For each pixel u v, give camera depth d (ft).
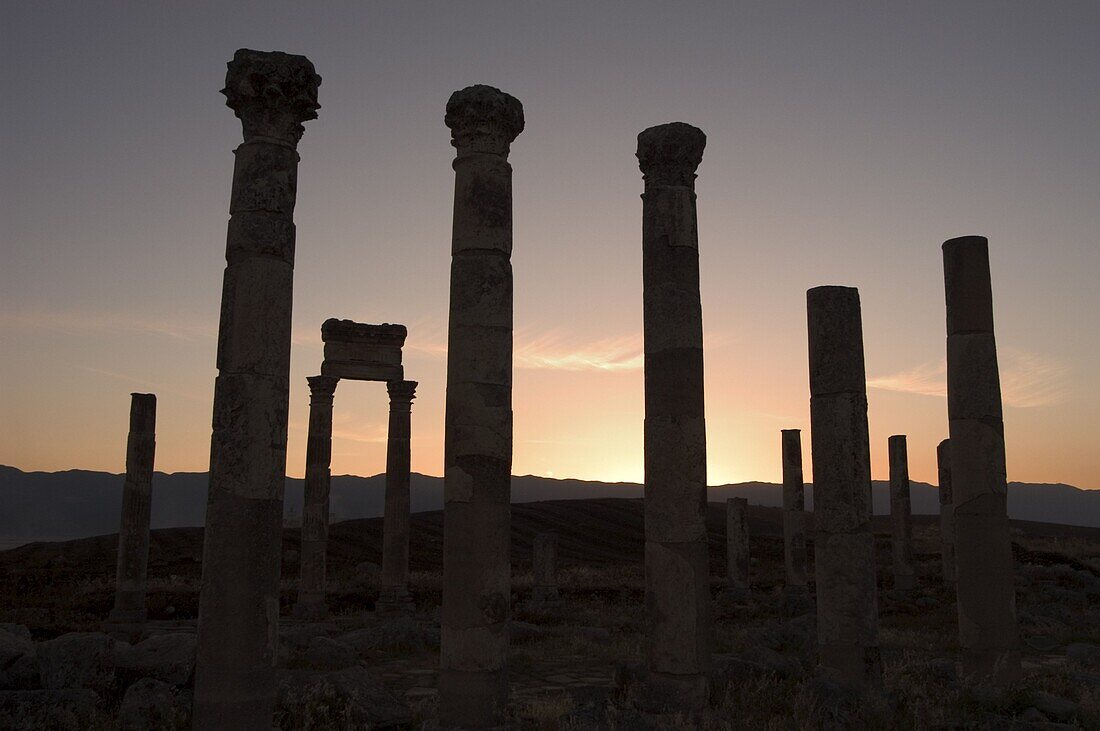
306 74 33.14
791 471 101.65
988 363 48.70
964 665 46.98
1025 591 99.50
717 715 36.37
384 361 91.25
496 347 36.68
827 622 44.45
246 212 32.12
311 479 85.15
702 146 41.81
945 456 111.14
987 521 47.26
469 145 37.68
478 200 37.22
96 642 39.52
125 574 73.92
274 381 31.76
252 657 29.94
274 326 31.91
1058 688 43.96
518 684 48.83
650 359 40.40
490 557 35.27
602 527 213.25
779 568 147.13
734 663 45.24
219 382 31.45
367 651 60.18
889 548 156.25
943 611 85.61
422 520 192.95
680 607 38.24
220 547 30.27
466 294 36.83
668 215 40.83
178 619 80.12
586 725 35.42
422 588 105.81
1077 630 73.77
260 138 32.55
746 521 109.91
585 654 59.98
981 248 49.70
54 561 129.90
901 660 53.06
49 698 35.91
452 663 34.68
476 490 35.63
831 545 44.75
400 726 36.78
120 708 36.06
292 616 82.84
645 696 38.32
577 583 117.60
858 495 44.93
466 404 36.17
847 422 45.62
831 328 46.70
